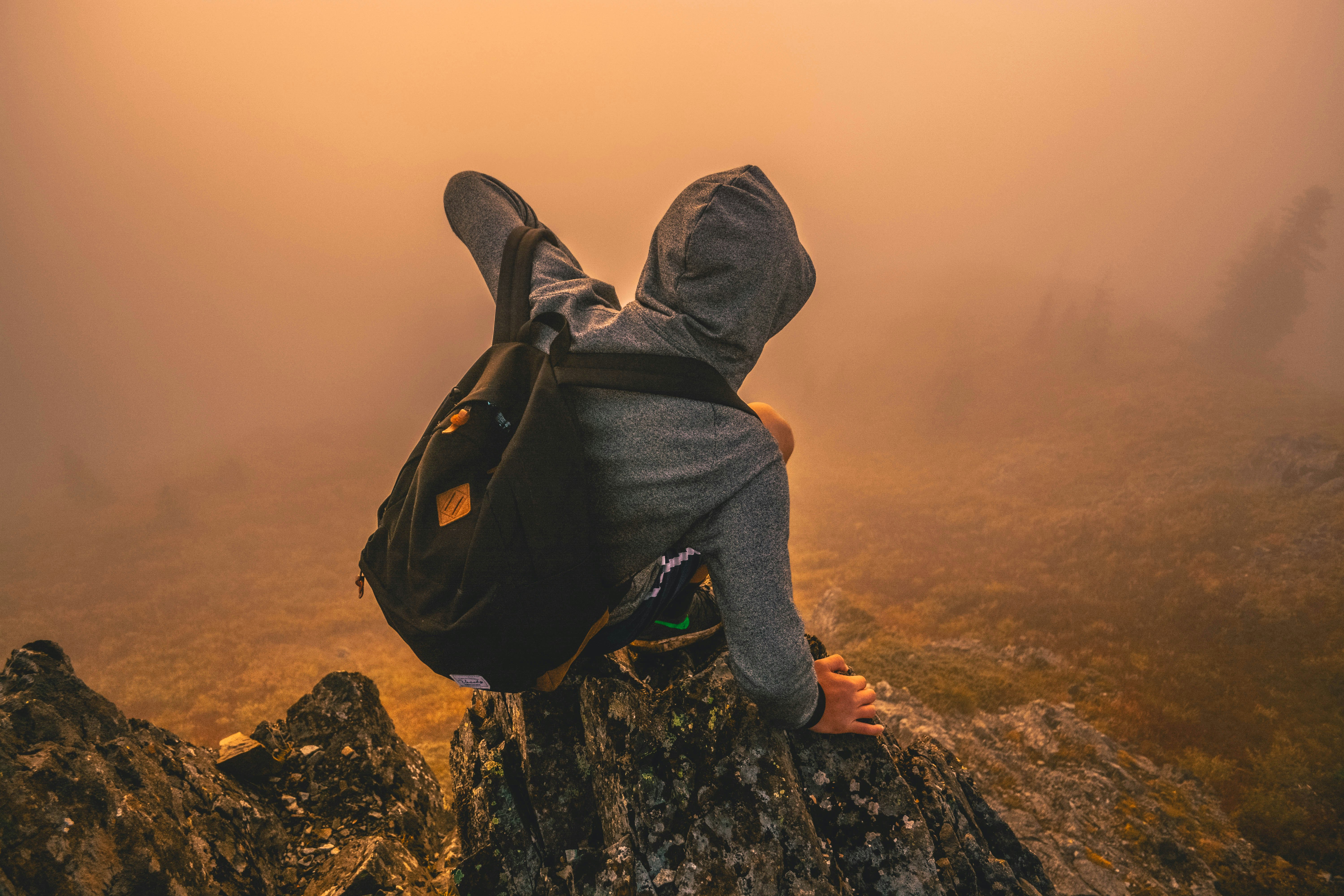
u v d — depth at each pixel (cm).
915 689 1939
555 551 73
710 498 79
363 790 225
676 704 128
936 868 120
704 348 85
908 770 161
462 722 185
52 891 120
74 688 177
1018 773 1517
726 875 111
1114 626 2617
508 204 125
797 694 93
